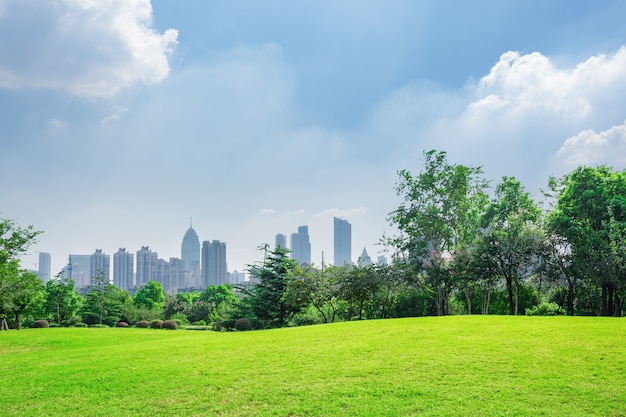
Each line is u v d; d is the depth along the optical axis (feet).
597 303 120.26
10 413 33.40
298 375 39.68
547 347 45.42
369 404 31.81
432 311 146.20
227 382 38.45
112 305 213.87
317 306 137.28
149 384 39.01
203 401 34.14
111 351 58.65
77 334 93.15
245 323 145.48
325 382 37.19
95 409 33.42
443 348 47.24
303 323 151.02
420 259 139.33
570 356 41.57
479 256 122.93
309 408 31.60
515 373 37.27
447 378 36.73
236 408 32.42
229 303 221.46
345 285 131.95
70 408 33.91
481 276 122.93
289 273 138.00
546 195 136.05
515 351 44.29
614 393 32.01
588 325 58.44
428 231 139.03
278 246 158.61
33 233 134.92
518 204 133.49
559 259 118.83
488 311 145.38
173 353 53.93
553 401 31.09
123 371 44.24
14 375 46.16
